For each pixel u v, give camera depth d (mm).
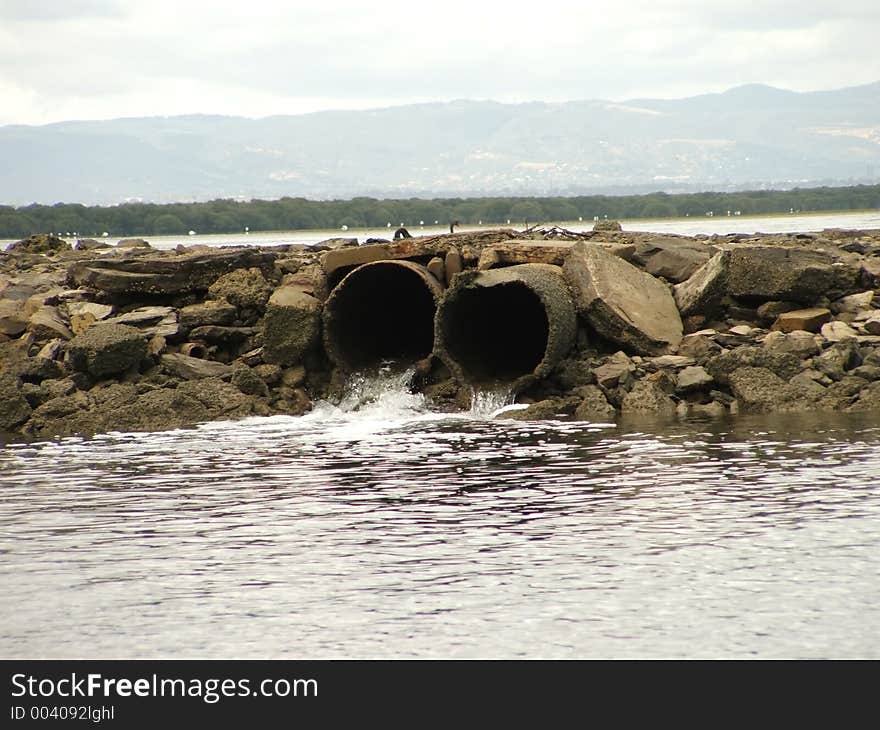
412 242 64688
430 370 62219
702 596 27219
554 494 37469
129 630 26156
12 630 26266
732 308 61469
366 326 67438
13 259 92062
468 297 62094
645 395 54844
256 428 54125
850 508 34375
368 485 39812
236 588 28609
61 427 54375
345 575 29359
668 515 34250
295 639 25500
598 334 60125
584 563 29812
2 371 59406
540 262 62562
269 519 35156
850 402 53125
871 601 26641
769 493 36562
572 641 25047
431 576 29109
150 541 32906
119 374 59500
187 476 42250
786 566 29141
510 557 30484
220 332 62656
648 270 64875
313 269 66438
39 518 35875
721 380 55656
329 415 58531
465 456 44969
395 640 25297
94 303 66375
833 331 58188
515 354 66125
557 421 53406
